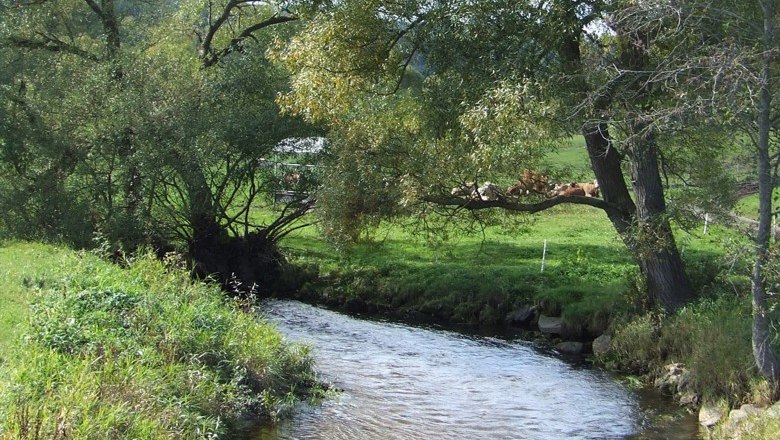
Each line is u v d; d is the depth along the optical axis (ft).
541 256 92.58
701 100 40.96
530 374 57.82
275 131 86.63
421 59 66.18
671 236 60.08
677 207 54.95
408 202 59.26
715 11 45.19
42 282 51.47
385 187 62.64
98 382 34.73
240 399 43.37
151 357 40.19
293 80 67.46
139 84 87.97
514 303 75.41
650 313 60.85
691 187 58.65
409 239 101.50
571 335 68.39
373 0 62.18
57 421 29.35
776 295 46.62
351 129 64.75
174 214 88.17
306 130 86.99
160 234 89.10
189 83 87.66
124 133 85.61
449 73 60.90
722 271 57.98
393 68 67.41
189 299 51.37
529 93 53.16
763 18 45.01
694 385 50.85
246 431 41.63
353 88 65.36
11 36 94.07
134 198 85.15
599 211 131.85
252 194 92.32
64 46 97.09
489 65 57.98
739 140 45.42
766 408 43.29
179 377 40.29
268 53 70.95
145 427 32.04
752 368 46.93
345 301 83.20
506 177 60.13
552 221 123.03
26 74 92.48
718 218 54.70
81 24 102.58
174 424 35.09
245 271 91.25
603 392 53.57
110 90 88.33
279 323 72.28
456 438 43.06
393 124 64.85
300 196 91.71
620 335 61.00
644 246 57.67
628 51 54.65
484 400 50.72
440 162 58.95
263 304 81.76
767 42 40.86
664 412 49.29
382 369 57.31
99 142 85.71
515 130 52.19
